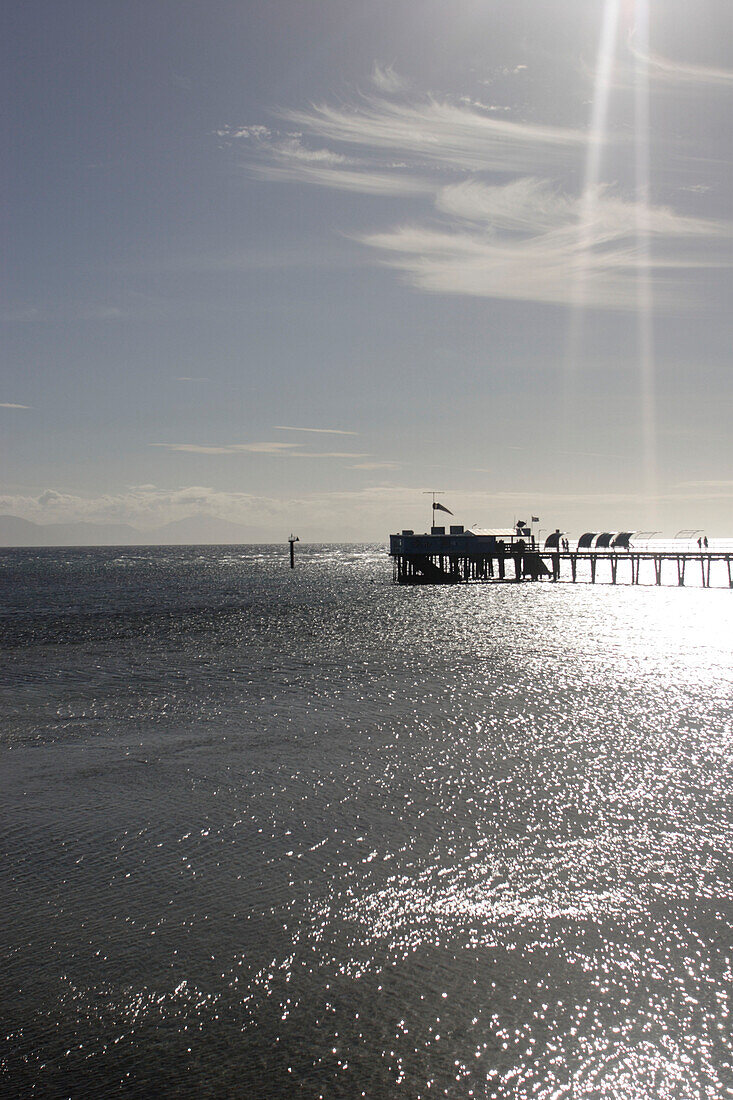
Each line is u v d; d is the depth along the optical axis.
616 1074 12.49
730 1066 12.62
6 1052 13.00
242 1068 12.60
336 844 20.41
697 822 21.48
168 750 29.08
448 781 25.09
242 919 16.81
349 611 86.19
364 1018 13.70
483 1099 12.01
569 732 30.88
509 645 57.19
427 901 17.48
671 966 15.02
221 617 80.56
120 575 182.62
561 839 20.53
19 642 60.59
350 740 30.08
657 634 63.16
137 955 15.57
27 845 20.64
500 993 14.34
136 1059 12.81
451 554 122.44
